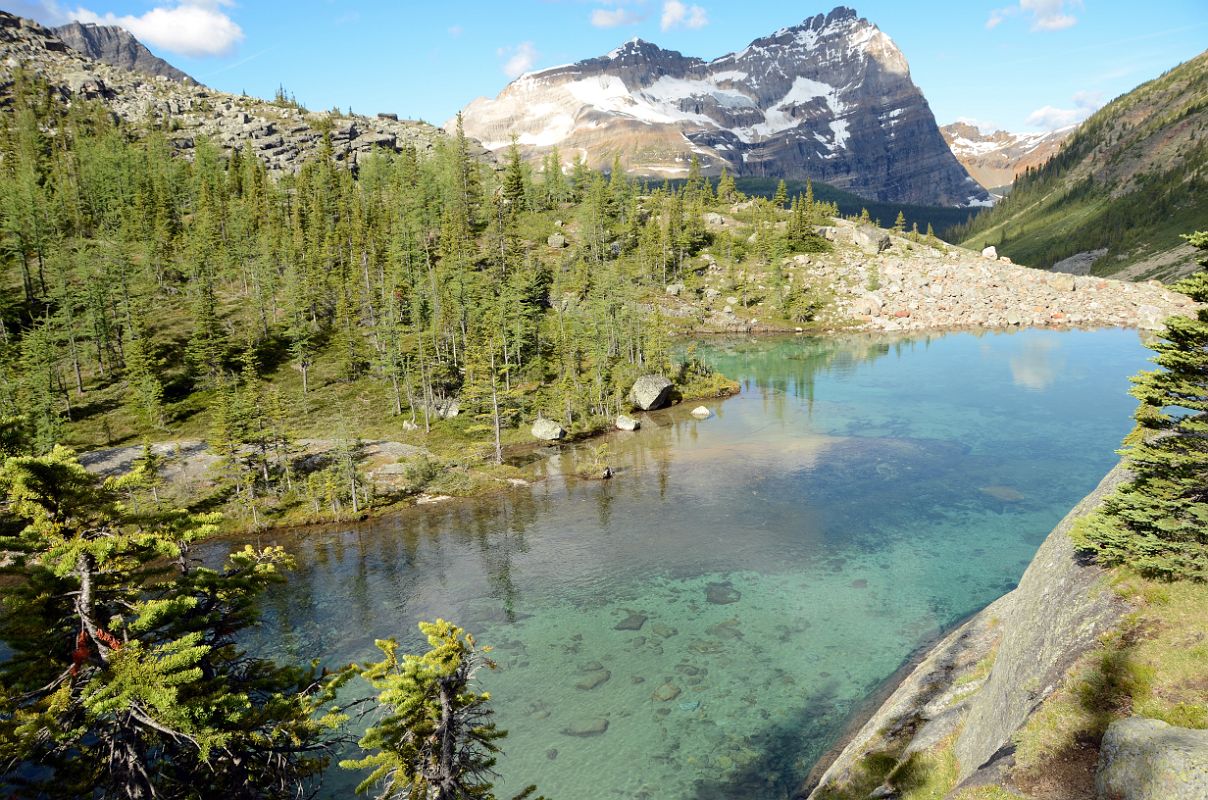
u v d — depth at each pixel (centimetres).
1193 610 1919
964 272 17338
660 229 18150
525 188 19312
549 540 5234
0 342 9362
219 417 6438
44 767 2148
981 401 8738
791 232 18825
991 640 2945
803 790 2525
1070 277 16775
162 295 12375
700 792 2556
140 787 1516
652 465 6988
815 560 4534
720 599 4097
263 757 1769
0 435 1595
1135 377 2288
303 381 9788
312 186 16788
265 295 11981
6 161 15325
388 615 4219
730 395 10169
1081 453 6444
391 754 1748
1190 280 2150
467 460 7394
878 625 3672
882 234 19062
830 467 6481
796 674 3284
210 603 1831
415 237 14175
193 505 6269
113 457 7056
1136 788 1462
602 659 3522
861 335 14900
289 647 3884
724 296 16938
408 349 9606
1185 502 2041
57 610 1538
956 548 4566
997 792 1723
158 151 16975
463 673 1828
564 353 10544
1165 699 1708
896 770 2322
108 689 1369
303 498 6353
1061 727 1780
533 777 2670
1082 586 2248
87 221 13875
